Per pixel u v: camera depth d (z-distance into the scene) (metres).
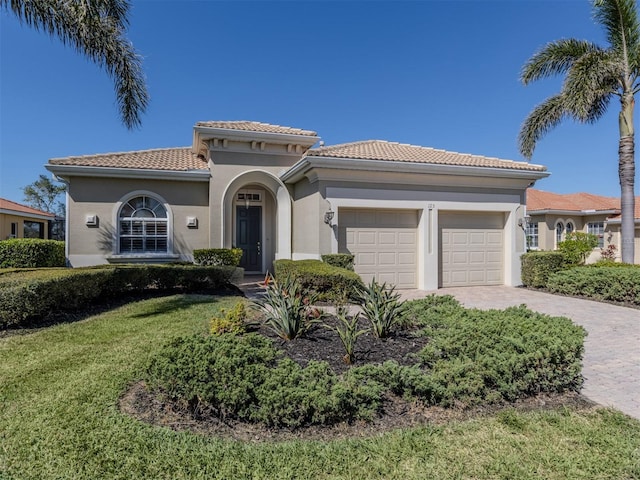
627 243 13.82
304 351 5.02
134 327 6.86
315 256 12.08
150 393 4.11
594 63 13.66
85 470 2.87
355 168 11.84
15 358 5.24
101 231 13.91
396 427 3.64
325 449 3.22
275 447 3.23
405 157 12.97
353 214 12.39
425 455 3.17
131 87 10.98
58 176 13.44
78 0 9.22
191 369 3.65
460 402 4.00
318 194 11.88
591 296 11.24
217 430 3.51
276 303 5.86
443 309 6.42
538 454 3.22
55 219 28.12
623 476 2.95
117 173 13.73
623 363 5.77
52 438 3.25
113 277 9.34
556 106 15.82
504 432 3.57
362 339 5.55
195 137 14.87
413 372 3.99
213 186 14.55
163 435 3.33
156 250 14.54
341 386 3.64
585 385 4.92
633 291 10.30
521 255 13.73
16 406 3.82
